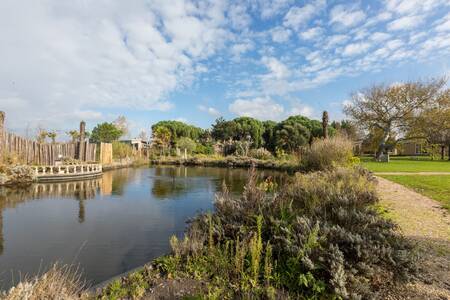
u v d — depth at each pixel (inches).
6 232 217.2
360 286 91.9
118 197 378.3
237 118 1916.8
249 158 1010.1
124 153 1091.3
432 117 927.0
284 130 1369.3
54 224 240.1
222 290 100.3
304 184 212.2
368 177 314.8
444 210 211.8
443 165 709.3
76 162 703.7
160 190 445.1
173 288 105.7
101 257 170.9
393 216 193.0
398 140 1050.1
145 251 180.7
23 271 150.7
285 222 130.5
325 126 627.8
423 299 93.0
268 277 100.5
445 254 128.6
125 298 99.6
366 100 1064.2
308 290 98.6
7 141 522.3
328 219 141.2
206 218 156.5
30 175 490.6
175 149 1445.6
